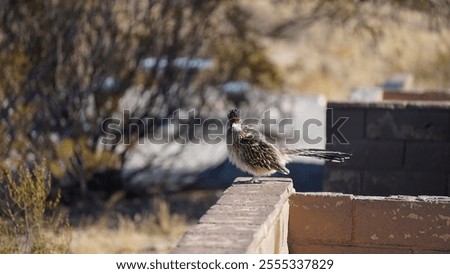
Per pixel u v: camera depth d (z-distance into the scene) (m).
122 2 16.73
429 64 32.16
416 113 11.85
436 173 11.84
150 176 17.67
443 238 7.00
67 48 16.39
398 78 21.09
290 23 19.97
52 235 11.52
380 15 20.34
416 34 32.62
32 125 15.57
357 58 32.78
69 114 16.33
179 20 17.44
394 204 7.09
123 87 16.84
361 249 7.18
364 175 11.98
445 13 18.66
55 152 15.66
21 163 14.26
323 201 7.26
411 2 18.81
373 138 11.95
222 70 18.39
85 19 16.55
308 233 7.30
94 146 16.62
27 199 10.71
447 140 11.78
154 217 15.65
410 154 11.89
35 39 16.12
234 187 7.36
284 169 8.05
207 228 5.95
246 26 18.75
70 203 16.42
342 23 19.81
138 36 17.02
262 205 6.64
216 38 18.30
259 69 18.78
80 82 16.47
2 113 14.98
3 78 15.21
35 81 15.88
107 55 16.67
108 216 15.91
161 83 17.36
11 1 15.99
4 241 10.46
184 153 18.27
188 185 17.86
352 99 15.98
